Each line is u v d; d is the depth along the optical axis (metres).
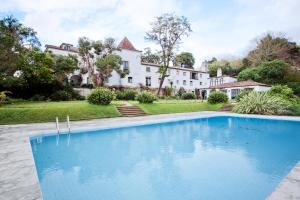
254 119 16.89
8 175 4.46
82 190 4.72
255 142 9.54
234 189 4.71
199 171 5.89
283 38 50.19
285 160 6.81
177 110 21.45
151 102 22.39
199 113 20.20
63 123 13.45
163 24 34.50
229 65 62.59
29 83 25.34
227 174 5.64
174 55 35.97
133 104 21.34
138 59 40.09
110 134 11.33
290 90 21.33
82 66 32.56
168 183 5.10
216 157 7.23
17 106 17.69
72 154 7.67
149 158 7.20
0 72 21.09
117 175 5.64
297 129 12.77
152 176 5.56
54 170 6.04
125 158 7.20
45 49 30.30
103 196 4.43
